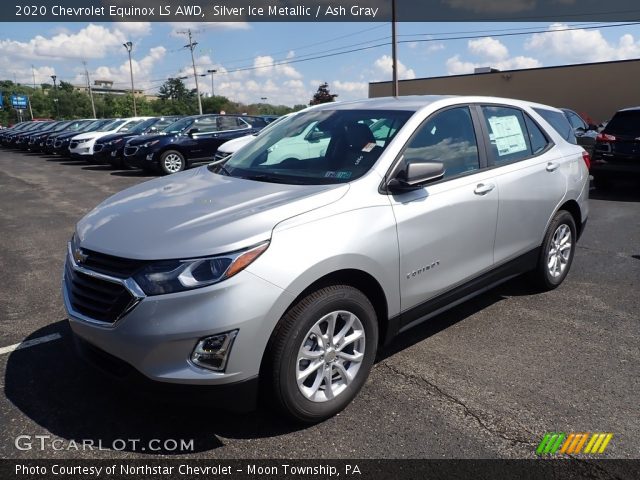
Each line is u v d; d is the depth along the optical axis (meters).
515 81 39.50
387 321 3.24
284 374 2.69
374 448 2.73
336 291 2.85
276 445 2.76
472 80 41.44
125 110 93.94
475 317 4.36
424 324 4.23
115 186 12.52
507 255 4.17
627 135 9.70
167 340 2.49
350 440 2.79
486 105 4.19
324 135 3.76
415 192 3.34
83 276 2.82
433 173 3.19
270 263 2.60
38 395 3.22
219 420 2.96
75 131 21.44
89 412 3.04
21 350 3.81
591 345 3.85
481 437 2.81
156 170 14.67
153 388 2.56
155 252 2.57
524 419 2.96
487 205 3.82
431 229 3.38
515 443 2.76
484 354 3.72
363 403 3.12
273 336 2.66
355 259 2.90
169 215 2.93
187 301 2.48
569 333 4.04
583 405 3.09
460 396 3.19
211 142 14.91
